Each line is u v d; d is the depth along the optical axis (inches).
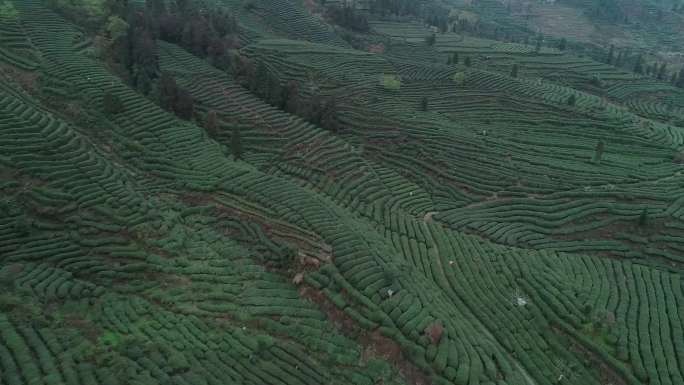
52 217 2199.8
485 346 1860.2
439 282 2251.5
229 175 2723.9
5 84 2886.3
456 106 4146.2
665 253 2544.3
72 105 2913.4
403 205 2898.6
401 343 1784.0
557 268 2368.4
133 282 2004.2
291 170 3031.5
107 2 3875.5
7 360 1421.0
